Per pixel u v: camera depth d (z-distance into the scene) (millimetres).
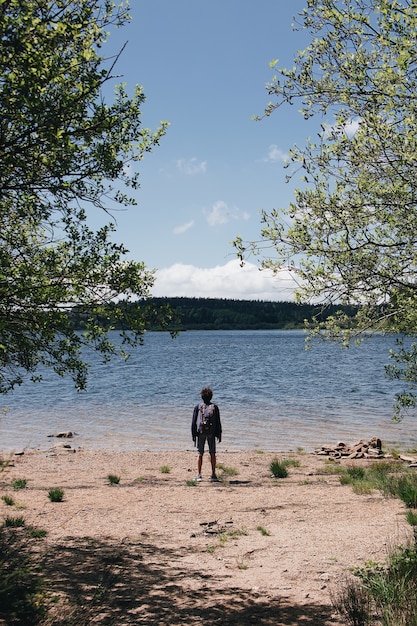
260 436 23312
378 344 150250
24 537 7930
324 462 17672
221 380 51969
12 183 5613
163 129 6238
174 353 109625
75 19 5145
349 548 7926
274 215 7195
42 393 41688
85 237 6152
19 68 4762
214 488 13289
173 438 23062
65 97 5051
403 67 5871
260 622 5391
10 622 4949
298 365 74438
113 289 5898
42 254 6312
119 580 6637
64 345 6141
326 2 6590
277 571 7051
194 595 6203
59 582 6363
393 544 7910
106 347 6090
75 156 5594
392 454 18938
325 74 6867
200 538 8789
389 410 31156
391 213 6840
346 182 7141
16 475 15078
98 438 22984
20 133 5172
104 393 41375
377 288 6996
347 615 5496
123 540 8531
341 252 6809
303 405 33281
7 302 5488
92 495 12211
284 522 9812
